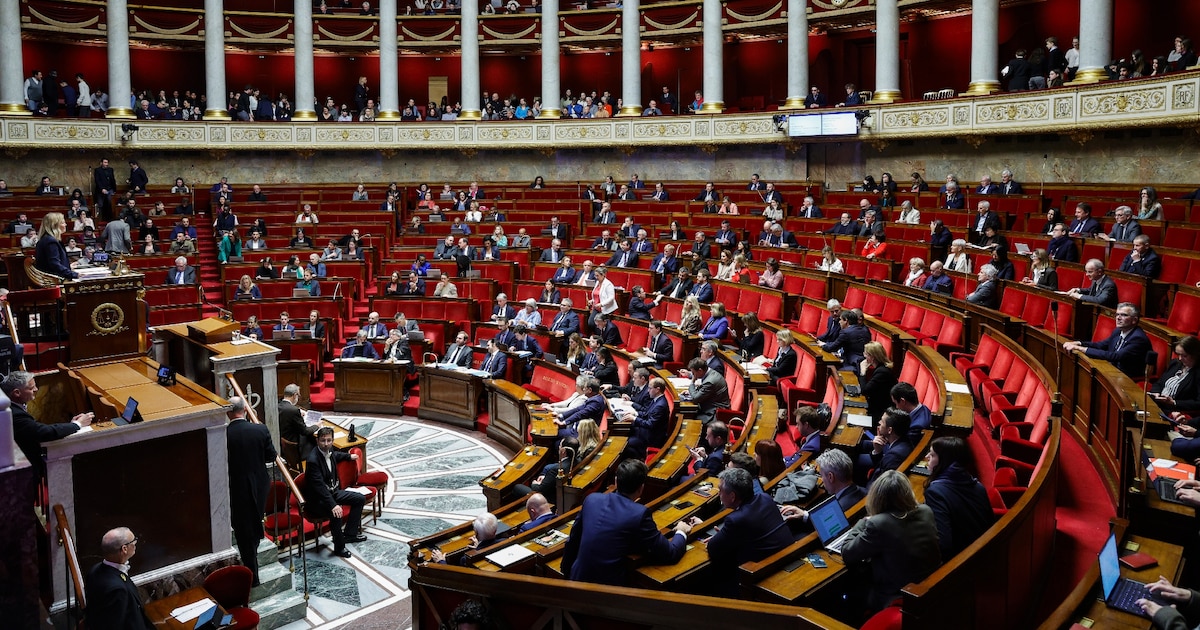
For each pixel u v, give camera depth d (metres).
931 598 4.34
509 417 15.13
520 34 30.09
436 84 32.97
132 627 6.98
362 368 17.33
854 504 6.39
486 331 18.20
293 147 28.78
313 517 10.80
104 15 28.53
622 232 22.02
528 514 9.15
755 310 16.33
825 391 11.62
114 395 9.16
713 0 26.75
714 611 4.49
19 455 6.20
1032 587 5.78
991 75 21.78
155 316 18.34
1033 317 12.27
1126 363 9.15
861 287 15.11
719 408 11.45
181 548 8.58
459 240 22.03
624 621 4.99
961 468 5.79
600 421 12.30
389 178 29.92
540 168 29.31
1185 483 5.69
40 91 26.72
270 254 22.45
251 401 11.23
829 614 5.43
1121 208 13.88
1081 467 8.44
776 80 29.59
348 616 9.49
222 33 28.59
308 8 28.92
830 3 25.94
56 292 10.68
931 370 9.98
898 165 24.14
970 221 17.86
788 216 22.67
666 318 17.47
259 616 8.71
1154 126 17.64
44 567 8.18
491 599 5.82
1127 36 22.05
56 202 24.48
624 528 5.84
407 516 12.24
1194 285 12.12
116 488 8.17
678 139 26.83
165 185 27.59
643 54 31.34
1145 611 4.48
